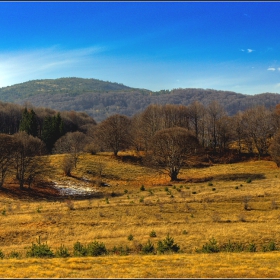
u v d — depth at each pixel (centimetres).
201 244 2658
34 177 6175
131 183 6894
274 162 8400
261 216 3594
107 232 3105
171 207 4084
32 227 3316
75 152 8144
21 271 1766
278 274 1717
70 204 4266
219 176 6819
